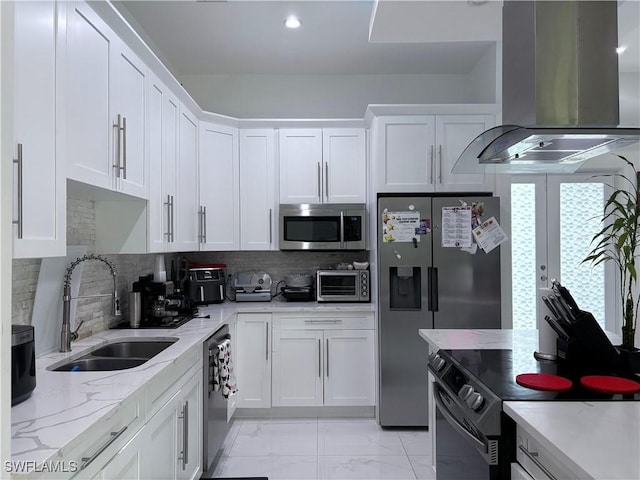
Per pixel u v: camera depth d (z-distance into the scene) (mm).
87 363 1884
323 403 3312
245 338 3324
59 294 1960
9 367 692
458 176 3324
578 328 1594
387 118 3326
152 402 1606
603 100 1600
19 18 1190
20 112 1189
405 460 2670
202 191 3369
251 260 3986
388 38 2504
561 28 1604
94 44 1701
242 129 3658
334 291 3541
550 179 3799
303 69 3920
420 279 3170
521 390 1342
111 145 1854
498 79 3316
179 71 3955
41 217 1284
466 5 2150
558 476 1019
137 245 2307
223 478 2436
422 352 3154
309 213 3553
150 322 2627
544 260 3793
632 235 1548
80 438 1051
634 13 2219
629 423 1082
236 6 2857
